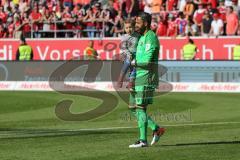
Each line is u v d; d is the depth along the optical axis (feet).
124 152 77.00
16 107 153.89
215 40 214.07
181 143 85.97
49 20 239.50
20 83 211.61
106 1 237.04
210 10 221.46
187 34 221.87
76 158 73.31
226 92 192.95
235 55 207.10
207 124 115.14
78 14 237.25
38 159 73.41
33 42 233.55
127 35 96.48
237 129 105.40
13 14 246.06
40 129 110.11
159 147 81.20
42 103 161.68
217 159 71.26
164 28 224.74
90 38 225.35
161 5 232.73
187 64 199.11
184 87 198.90
